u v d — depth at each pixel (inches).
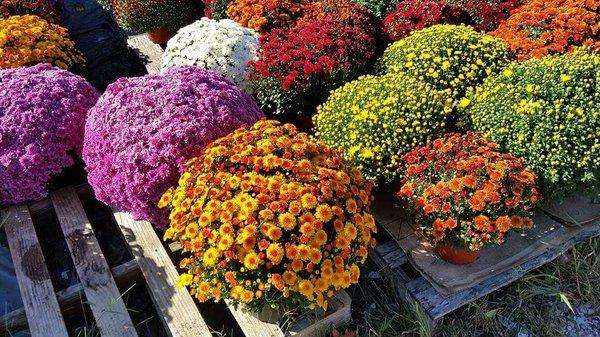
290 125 111.9
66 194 140.6
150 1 193.9
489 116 120.3
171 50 168.1
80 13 238.4
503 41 151.3
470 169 102.3
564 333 111.3
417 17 167.8
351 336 105.3
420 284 112.1
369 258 124.9
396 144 118.3
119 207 124.0
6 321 113.6
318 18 169.5
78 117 140.7
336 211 95.2
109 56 211.8
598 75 113.7
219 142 108.8
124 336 105.9
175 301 110.7
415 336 108.9
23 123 133.5
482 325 110.8
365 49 156.1
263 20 174.6
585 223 118.9
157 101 123.1
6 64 164.4
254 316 103.3
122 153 116.3
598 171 110.7
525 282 116.8
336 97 134.0
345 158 120.8
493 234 101.8
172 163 115.0
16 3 201.8
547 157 109.9
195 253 96.2
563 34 145.0
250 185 97.1
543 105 112.1
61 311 116.0
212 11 198.7
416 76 139.6
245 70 160.9
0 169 130.9
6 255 134.0
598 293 117.1
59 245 138.9
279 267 91.7
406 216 121.8
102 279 117.3
